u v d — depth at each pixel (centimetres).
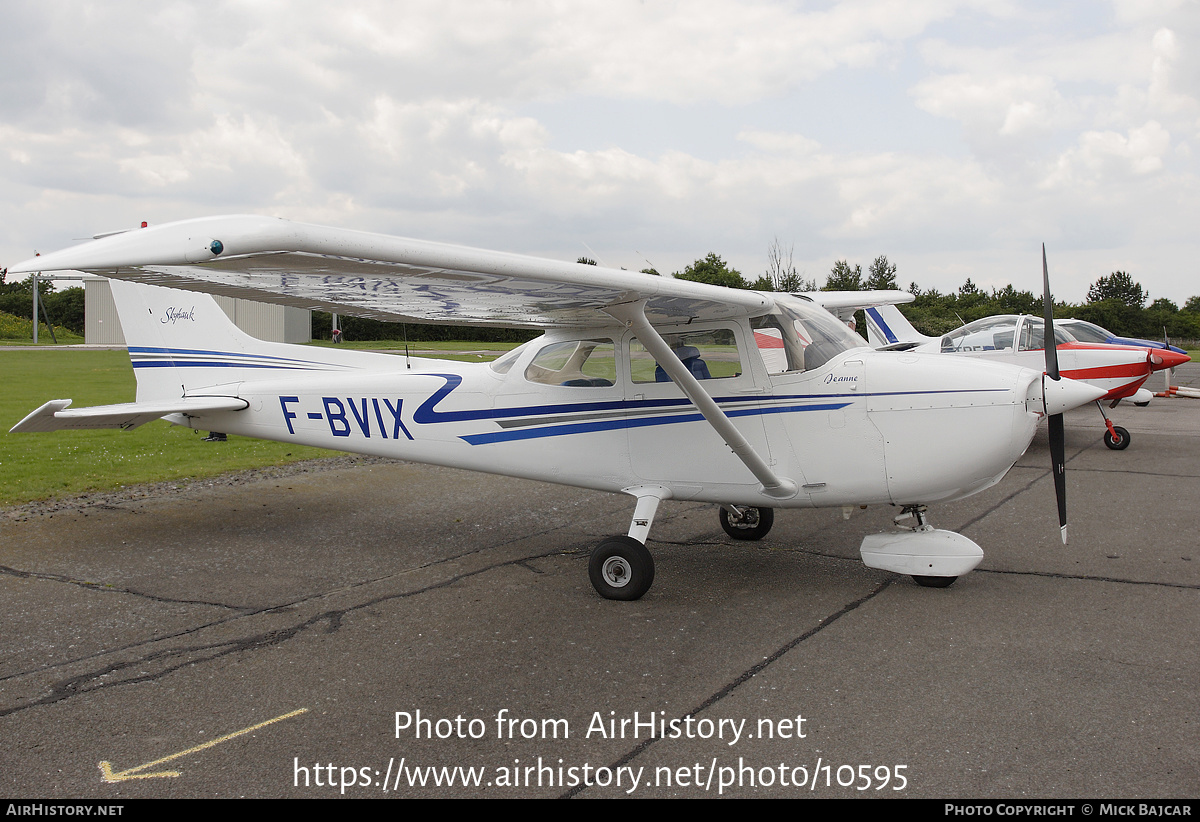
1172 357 935
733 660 349
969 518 623
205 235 255
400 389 555
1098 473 814
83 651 366
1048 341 444
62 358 2470
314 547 554
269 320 3434
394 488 771
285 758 269
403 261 289
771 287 2950
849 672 333
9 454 909
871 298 865
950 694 310
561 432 508
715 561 513
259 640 379
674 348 478
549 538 582
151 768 263
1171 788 242
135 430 1133
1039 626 383
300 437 600
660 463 481
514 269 324
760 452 459
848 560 510
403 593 452
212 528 607
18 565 505
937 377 427
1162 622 385
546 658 355
